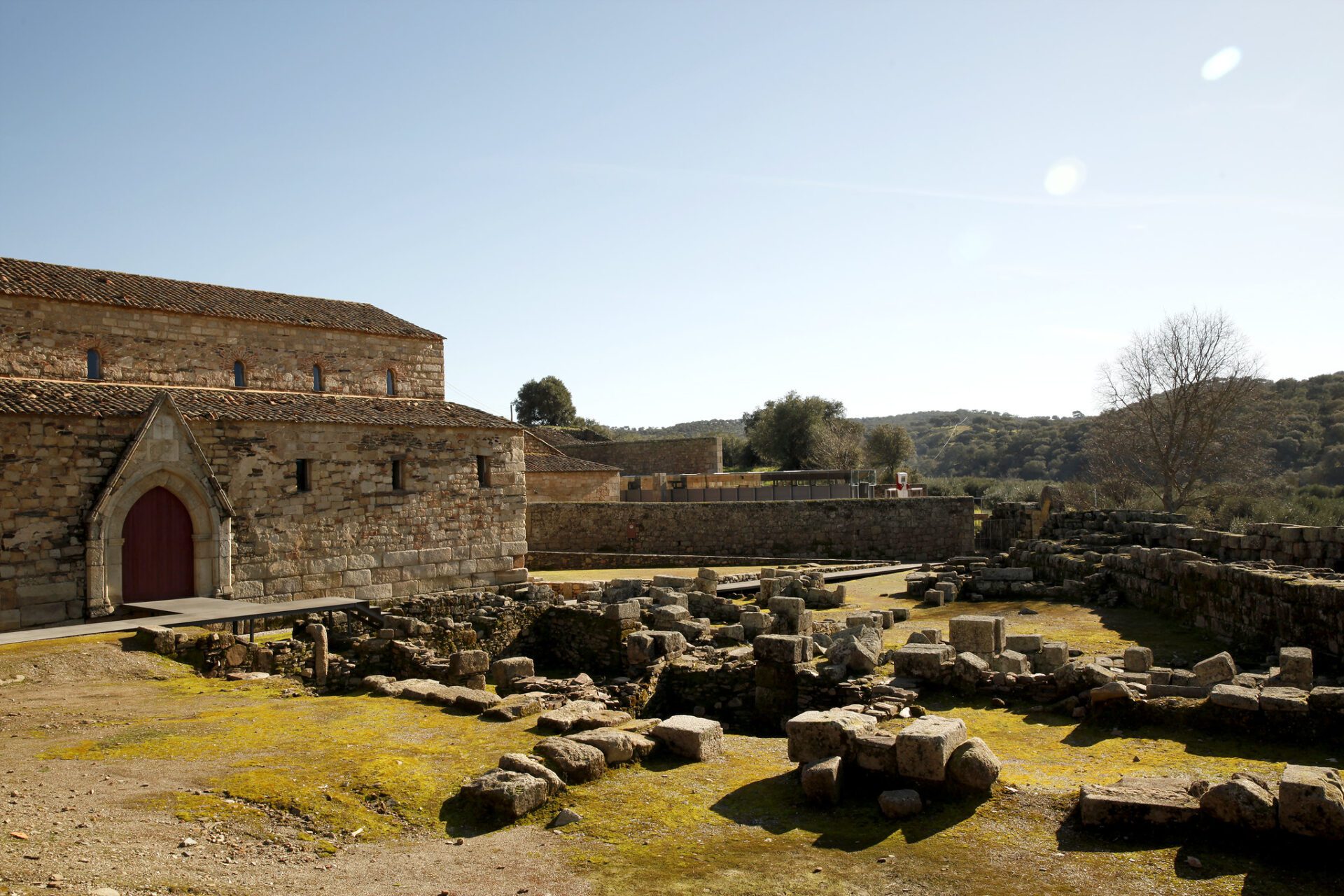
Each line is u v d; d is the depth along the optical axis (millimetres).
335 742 11258
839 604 27984
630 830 8461
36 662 16906
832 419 102250
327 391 33438
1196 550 25453
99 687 15734
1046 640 19641
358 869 7605
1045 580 29766
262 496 27562
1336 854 7211
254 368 31375
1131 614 23000
